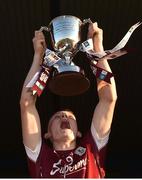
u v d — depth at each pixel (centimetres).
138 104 858
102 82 489
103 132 478
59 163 464
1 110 857
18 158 975
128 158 977
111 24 709
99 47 491
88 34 499
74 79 441
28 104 478
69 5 679
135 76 799
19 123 888
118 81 809
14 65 768
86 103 843
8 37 723
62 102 841
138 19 701
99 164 469
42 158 469
